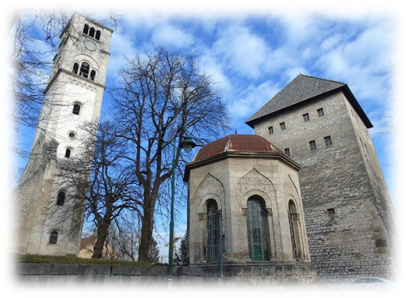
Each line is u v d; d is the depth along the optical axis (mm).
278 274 13477
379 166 37562
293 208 16281
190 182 17250
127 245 30516
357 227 27688
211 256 15102
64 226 33500
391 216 31219
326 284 27766
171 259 11781
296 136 35938
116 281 10656
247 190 15289
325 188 31109
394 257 26453
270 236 14422
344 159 30891
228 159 15852
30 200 33750
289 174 16812
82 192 24156
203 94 22562
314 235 30141
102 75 48281
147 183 20031
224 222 14820
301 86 39281
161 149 21469
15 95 8547
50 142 36531
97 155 23500
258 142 17031
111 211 22984
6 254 9914
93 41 49562
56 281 9422
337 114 33344
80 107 43312
